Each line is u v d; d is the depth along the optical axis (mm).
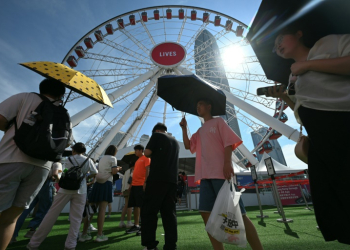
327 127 750
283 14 1024
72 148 2982
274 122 10555
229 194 1422
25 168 1445
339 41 806
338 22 873
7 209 1479
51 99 1748
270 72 1324
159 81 2252
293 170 10070
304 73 862
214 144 1704
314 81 812
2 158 1399
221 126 1733
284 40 1017
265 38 1145
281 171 10008
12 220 1484
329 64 761
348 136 695
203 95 2156
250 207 9117
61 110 1694
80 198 2637
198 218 5398
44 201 3668
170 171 2334
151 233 2076
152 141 2424
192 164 15219
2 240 1403
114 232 3730
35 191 1558
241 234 1308
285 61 1225
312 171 825
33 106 1566
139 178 3625
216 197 1528
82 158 2900
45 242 2990
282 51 1031
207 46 14086
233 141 1628
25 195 1508
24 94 1603
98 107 11078
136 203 3547
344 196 694
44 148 1400
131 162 5074
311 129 809
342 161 701
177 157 2555
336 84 762
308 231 3047
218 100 2064
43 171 1568
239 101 11219
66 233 3721
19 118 1495
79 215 2588
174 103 2309
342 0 856
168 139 2508
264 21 1111
